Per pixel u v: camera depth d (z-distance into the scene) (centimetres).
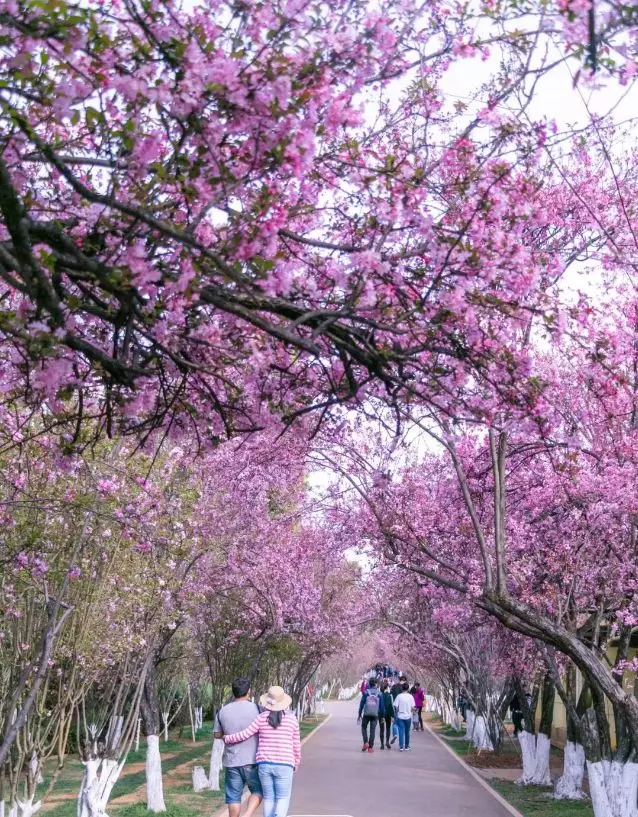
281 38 461
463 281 538
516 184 590
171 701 3177
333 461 1435
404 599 2620
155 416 592
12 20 418
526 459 1355
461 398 632
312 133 469
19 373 610
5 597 915
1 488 884
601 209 1109
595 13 441
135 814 1537
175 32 459
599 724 1354
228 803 1159
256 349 555
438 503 1543
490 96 627
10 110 404
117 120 471
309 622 2398
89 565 1016
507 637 1880
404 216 532
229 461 1547
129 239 481
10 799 1048
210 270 478
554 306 602
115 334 527
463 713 4059
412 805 1662
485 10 550
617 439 1248
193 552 1393
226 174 462
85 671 1095
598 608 1403
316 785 1941
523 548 1415
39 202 506
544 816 1556
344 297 560
